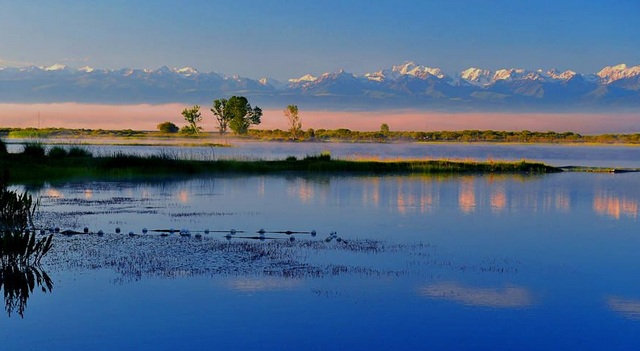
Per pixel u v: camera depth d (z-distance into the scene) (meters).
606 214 30.00
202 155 78.75
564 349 12.05
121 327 12.96
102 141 147.88
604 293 15.70
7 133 189.75
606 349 12.07
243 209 30.45
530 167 61.47
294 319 13.50
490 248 21.23
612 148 171.38
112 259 18.64
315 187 41.97
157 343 12.16
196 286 15.80
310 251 20.27
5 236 17.84
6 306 14.21
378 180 48.22
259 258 19.03
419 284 16.28
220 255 19.38
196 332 12.73
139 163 52.56
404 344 12.23
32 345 12.05
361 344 12.19
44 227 24.22
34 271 17.17
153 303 14.41
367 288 15.84
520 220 27.81
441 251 20.58
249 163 57.53
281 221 26.73
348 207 31.55
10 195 22.14
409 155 105.25
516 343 12.34
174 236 22.81
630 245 21.97
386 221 27.08
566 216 29.23
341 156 97.00
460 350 11.96
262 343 12.20
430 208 31.48
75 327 12.95
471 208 31.61
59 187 40.00
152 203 32.34
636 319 13.73
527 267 18.41
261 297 14.95
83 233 23.14
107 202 32.47
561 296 15.40
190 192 38.12
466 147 170.00
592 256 20.05
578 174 57.50
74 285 15.80
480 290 15.84
